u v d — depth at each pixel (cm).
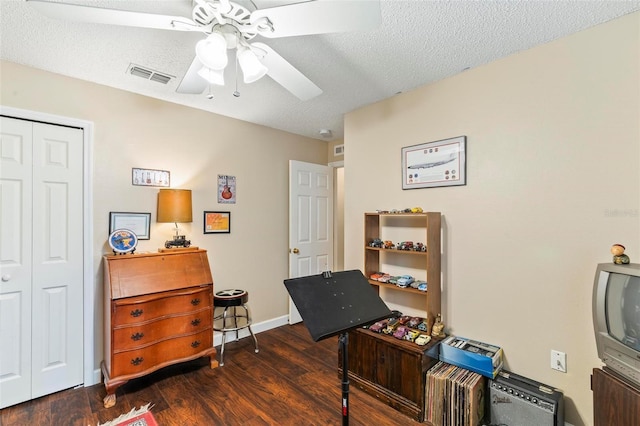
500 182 198
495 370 185
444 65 206
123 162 247
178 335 236
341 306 151
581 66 167
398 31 167
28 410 197
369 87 241
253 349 292
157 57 197
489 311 203
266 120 325
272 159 353
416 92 244
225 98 265
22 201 207
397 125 257
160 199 254
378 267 270
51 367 216
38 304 212
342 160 398
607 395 131
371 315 153
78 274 227
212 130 301
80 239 228
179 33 171
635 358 122
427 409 189
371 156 277
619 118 156
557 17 155
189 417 191
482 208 206
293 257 362
